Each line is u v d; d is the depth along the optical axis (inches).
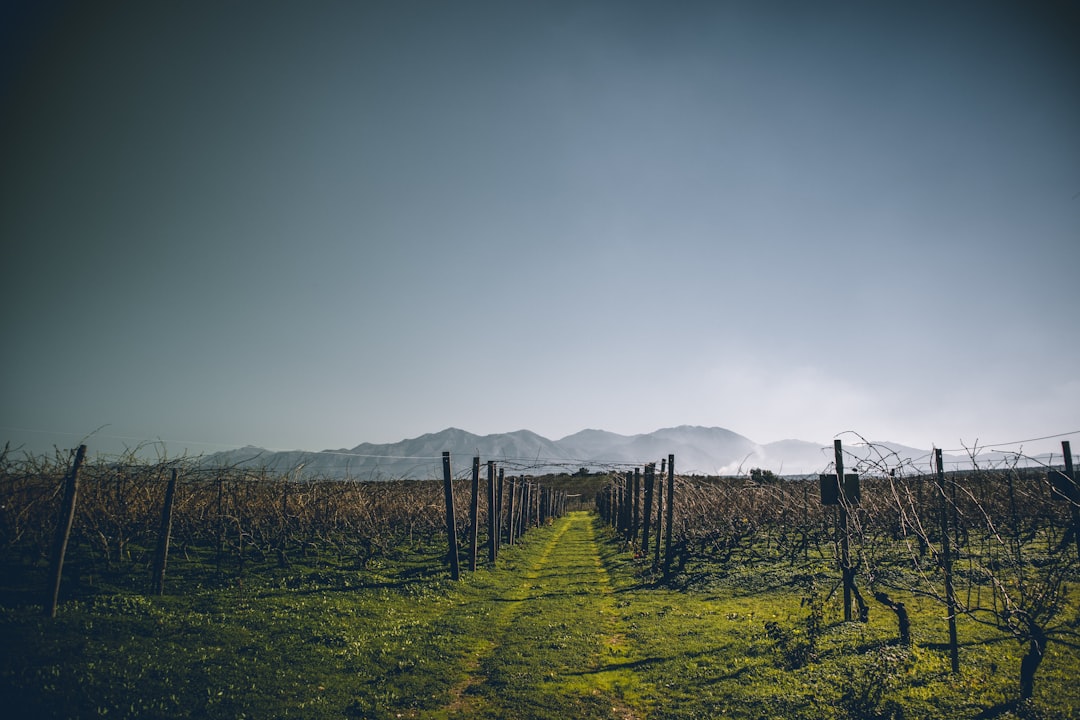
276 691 410.3
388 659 496.4
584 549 1413.6
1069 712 346.0
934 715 350.6
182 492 841.5
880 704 369.4
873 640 500.1
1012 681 396.5
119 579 653.3
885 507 836.6
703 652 513.3
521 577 989.2
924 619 563.2
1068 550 711.7
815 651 483.8
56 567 500.1
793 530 1147.9
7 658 402.9
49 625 474.0
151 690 388.2
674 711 390.0
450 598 762.8
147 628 502.6
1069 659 437.4
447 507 886.4
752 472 1398.9
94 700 364.8
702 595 774.5
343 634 547.8
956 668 419.8
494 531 1082.1
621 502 1600.6
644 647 541.6
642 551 1143.0
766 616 626.5
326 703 396.5
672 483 952.3
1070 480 506.3
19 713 339.6
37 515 633.0
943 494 450.0
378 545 998.4
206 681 412.8
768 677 439.5
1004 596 398.3
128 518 720.3
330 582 769.6
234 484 885.8
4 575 597.3
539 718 387.5
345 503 1064.8
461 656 525.0
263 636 521.3
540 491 2084.2
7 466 625.6
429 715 391.2
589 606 740.0
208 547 885.2
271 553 903.1
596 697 423.8
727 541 1067.3
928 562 778.2
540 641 567.2
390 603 698.8
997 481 1027.3
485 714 394.6
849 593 581.0
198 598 627.5
